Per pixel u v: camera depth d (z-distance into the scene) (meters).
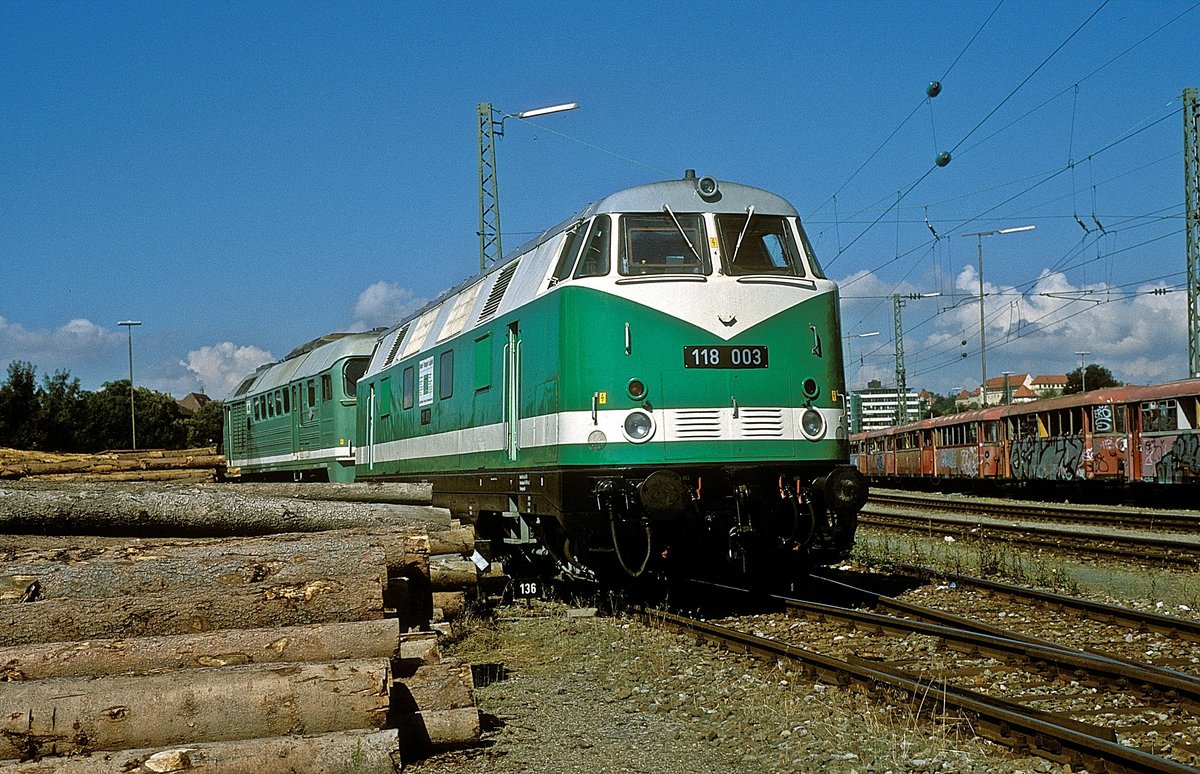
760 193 11.93
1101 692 7.40
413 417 16.83
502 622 11.23
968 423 36.66
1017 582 13.38
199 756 5.64
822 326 11.56
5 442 48.97
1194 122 27.16
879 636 9.72
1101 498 30.23
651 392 10.85
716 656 8.98
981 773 5.70
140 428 59.28
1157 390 25.70
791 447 11.15
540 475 11.59
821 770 5.92
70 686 5.86
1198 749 6.07
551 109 26.64
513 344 12.67
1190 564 14.07
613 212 11.36
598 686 8.21
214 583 7.09
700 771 6.03
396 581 8.15
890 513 26.73
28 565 7.05
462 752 6.56
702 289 11.12
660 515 10.38
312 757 5.73
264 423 29.30
